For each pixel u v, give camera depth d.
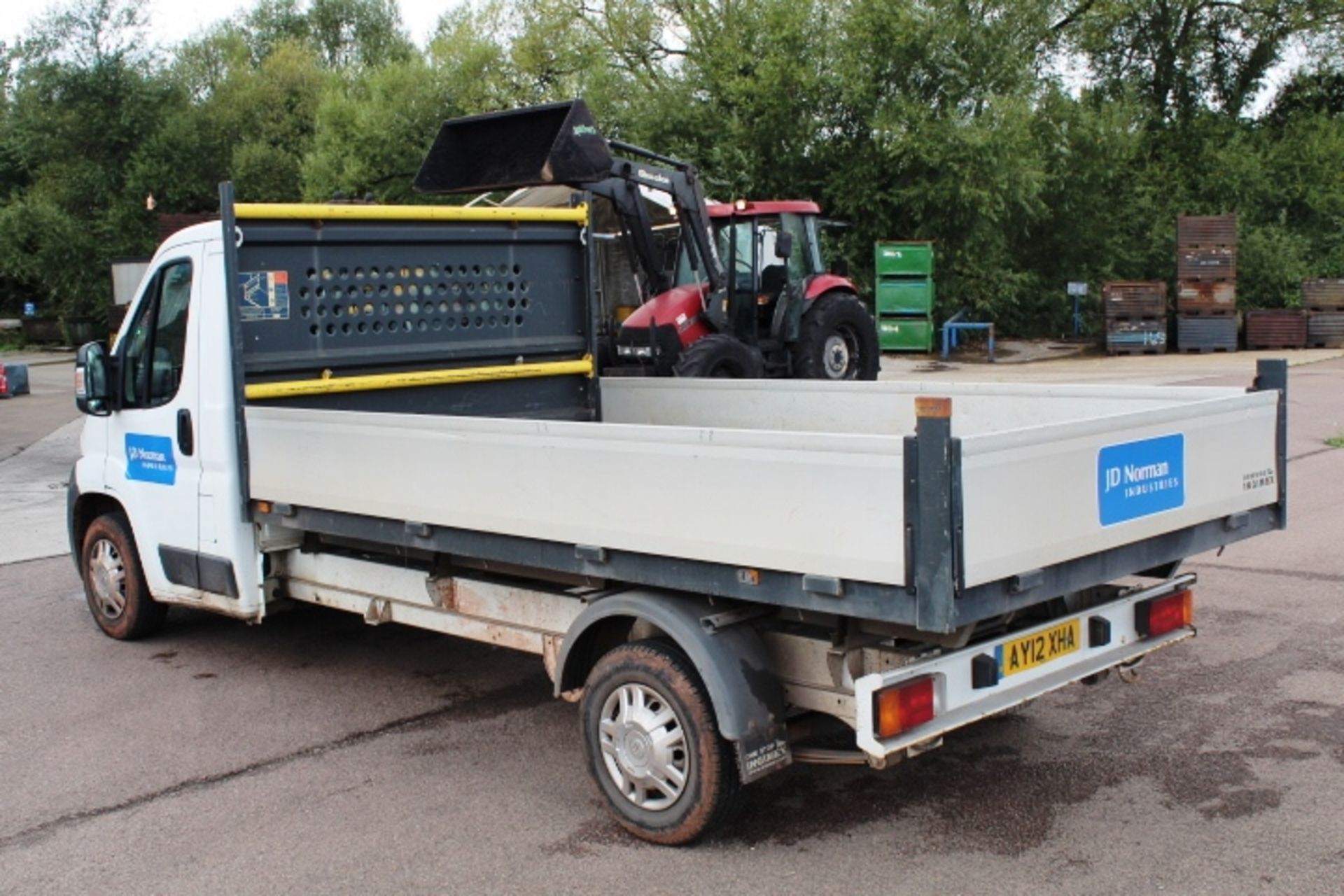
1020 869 4.09
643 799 4.42
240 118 39.91
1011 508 3.67
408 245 6.59
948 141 25.39
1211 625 6.77
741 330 14.55
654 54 31.03
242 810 4.83
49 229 36.38
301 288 6.20
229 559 6.05
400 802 4.86
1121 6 30.33
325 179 31.81
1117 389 5.34
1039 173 25.94
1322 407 15.66
